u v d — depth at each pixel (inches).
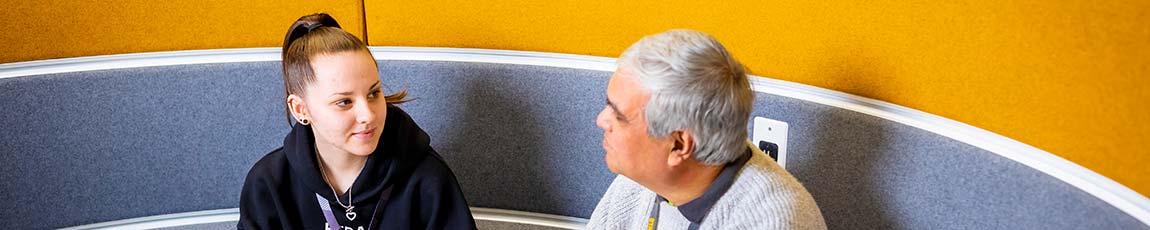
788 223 51.3
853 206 64.1
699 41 49.2
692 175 53.0
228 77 78.2
